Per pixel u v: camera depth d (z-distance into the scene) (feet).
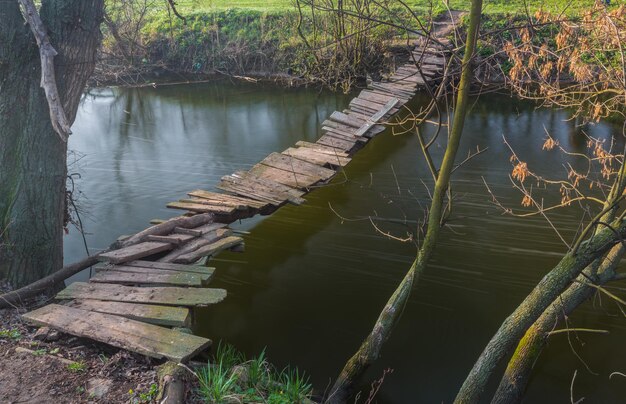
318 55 64.13
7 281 21.85
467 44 16.34
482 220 32.48
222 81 69.46
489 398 20.04
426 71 52.24
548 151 42.55
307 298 25.80
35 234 21.86
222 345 22.47
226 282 27.27
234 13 74.84
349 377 18.58
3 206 21.77
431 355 21.89
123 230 32.96
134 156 45.50
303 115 55.57
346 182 38.96
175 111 58.29
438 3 65.05
